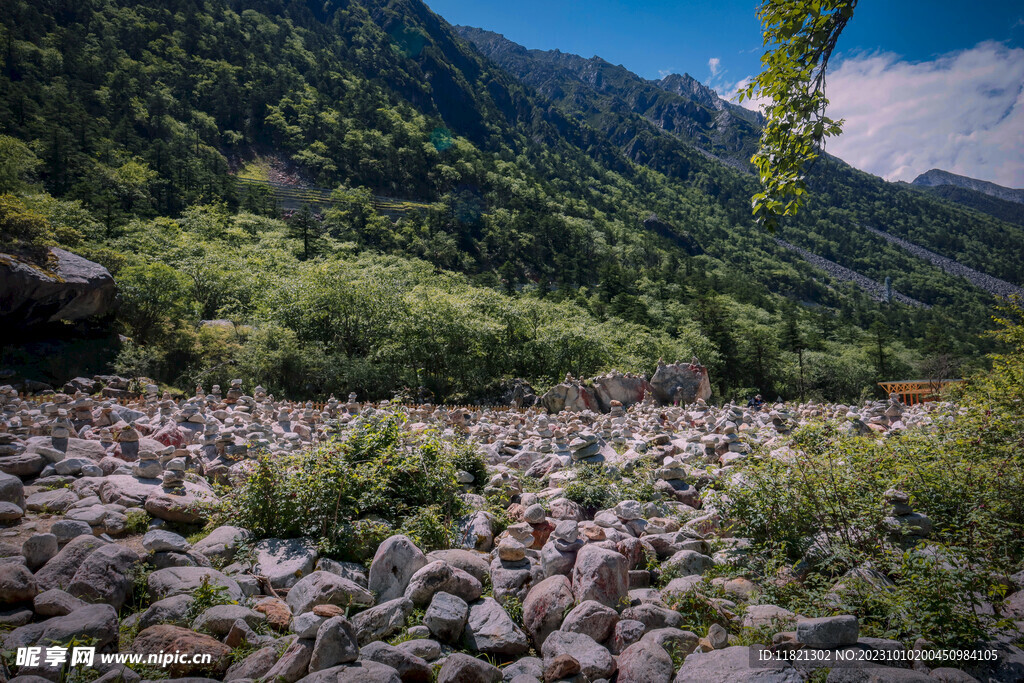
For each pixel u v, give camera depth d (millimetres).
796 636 4414
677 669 4547
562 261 133500
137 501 7973
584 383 29766
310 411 17688
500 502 8797
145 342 32719
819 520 6410
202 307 42906
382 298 39625
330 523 7195
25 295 26312
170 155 107500
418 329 36844
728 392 61531
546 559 6371
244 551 6543
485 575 6484
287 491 7297
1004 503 6359
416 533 7105
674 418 19906
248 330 36719
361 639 5113
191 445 11703
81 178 80375
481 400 35094
